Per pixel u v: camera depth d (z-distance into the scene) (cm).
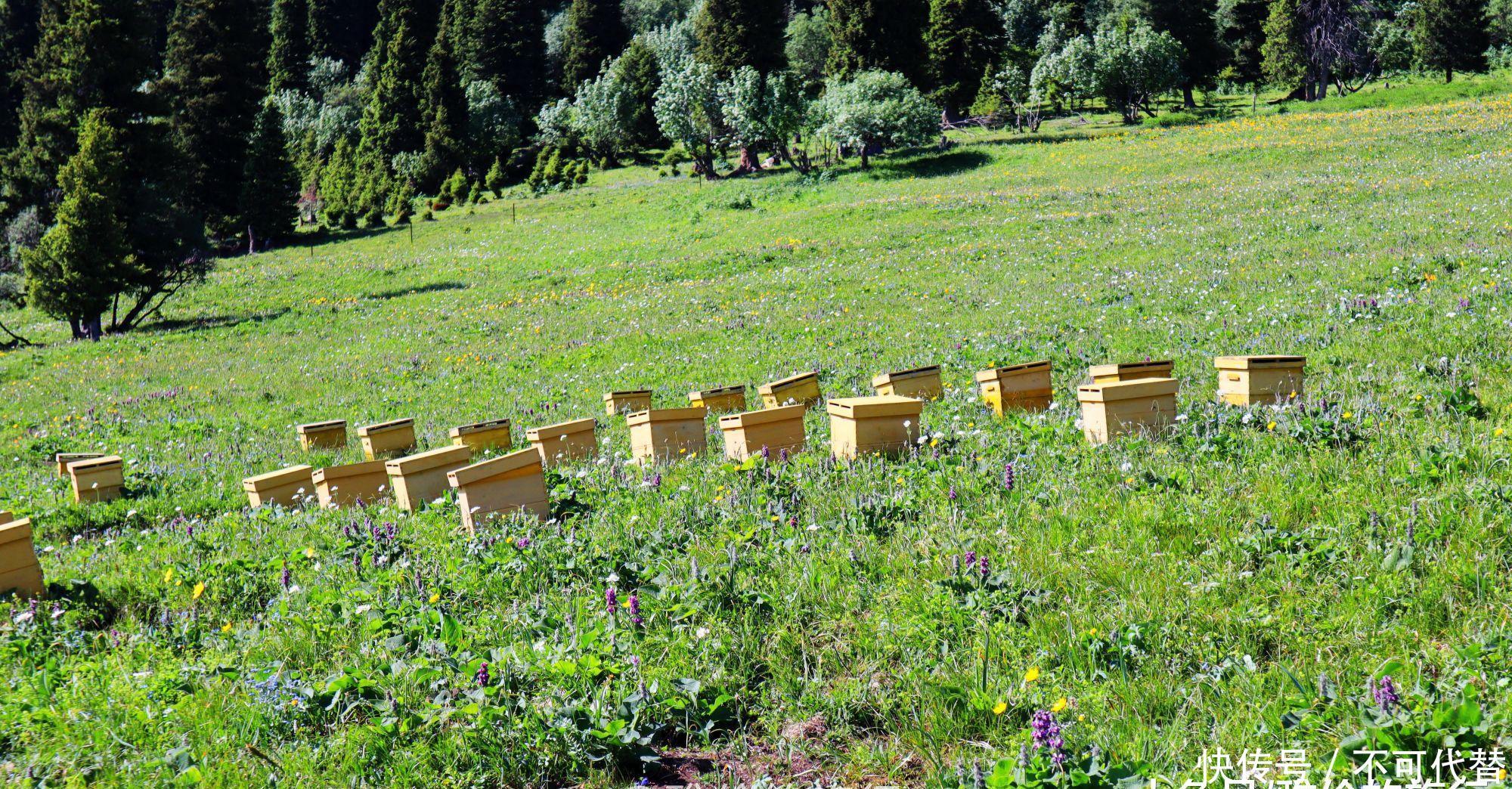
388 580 682
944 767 402
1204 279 2108
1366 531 538
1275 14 8681
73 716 511
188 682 555
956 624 506
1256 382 895
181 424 1911
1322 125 6144
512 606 622
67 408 2286
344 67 13325
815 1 15675
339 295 4659
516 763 441
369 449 1388
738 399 1459
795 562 623
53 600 747
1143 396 836
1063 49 9325
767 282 3281
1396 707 370
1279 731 383
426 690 512
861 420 892
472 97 10594
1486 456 616
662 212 6278
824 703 467
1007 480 713
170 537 962
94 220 3934
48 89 4916
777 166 7969
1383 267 1861
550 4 17662
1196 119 7831
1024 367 1088
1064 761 363
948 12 8756
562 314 3150
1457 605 451
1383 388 903
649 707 467
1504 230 2150
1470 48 8781
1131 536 583
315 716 497
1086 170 5706
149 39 5062
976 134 8250
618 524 782
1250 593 493
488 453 1210
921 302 2483
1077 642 467
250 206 6944
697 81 7750
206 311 4550
